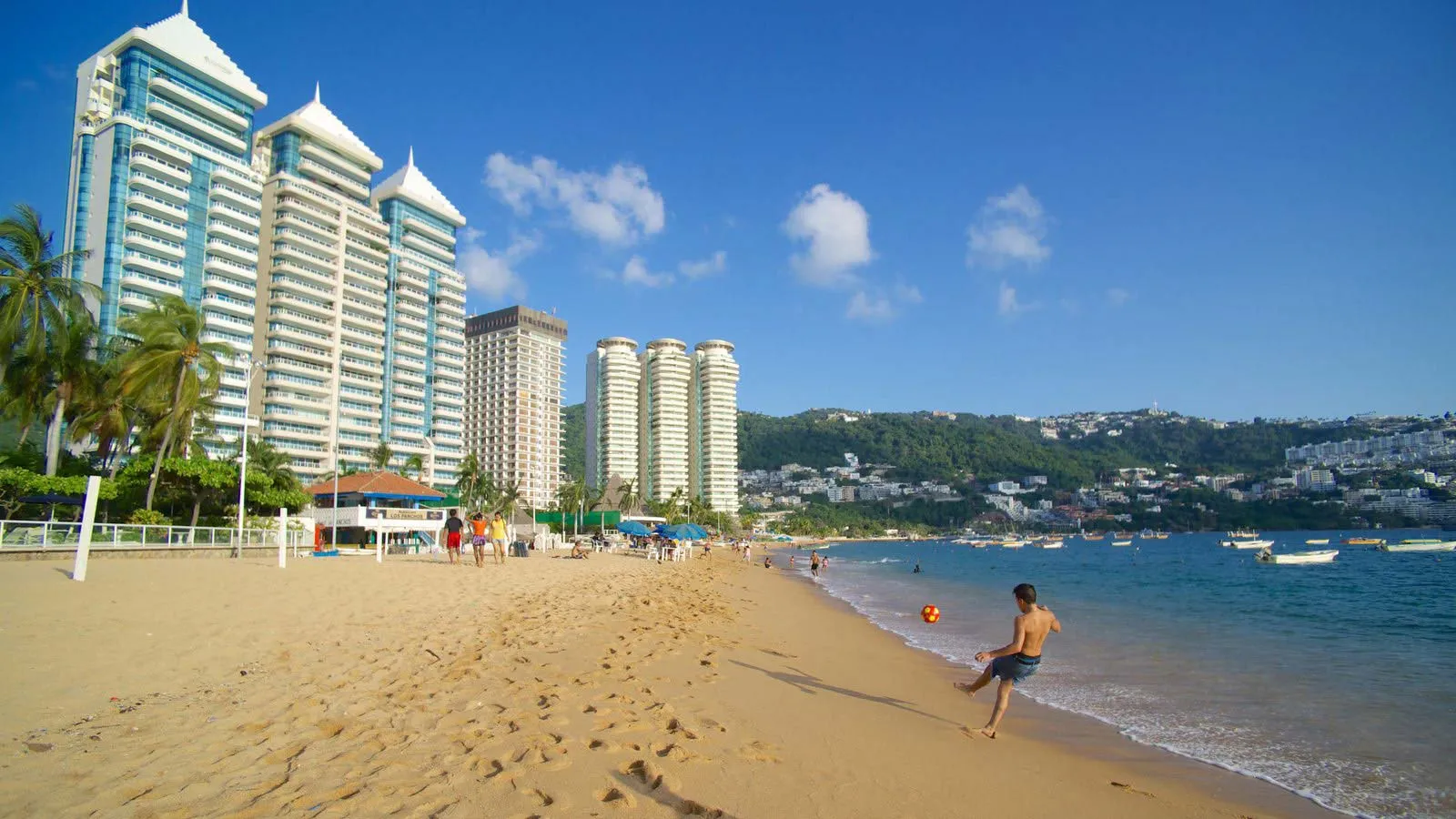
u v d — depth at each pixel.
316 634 11.30
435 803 5.27
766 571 66.44
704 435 191.38
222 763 5.78
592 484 188.00
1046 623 9.63
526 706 8.05
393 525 54.59
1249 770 8.73
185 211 91.88
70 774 5.33
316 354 107.94
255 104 102.44
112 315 83.56
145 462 42.88
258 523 45.16
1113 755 9.22
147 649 9.38
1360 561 75.81
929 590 41.94
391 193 126.69
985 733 9.68
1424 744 9.80
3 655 8.50
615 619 16.33
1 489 36.88
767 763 7.04
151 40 90.88
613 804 5.51
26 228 40.00
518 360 169.50
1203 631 21.38
